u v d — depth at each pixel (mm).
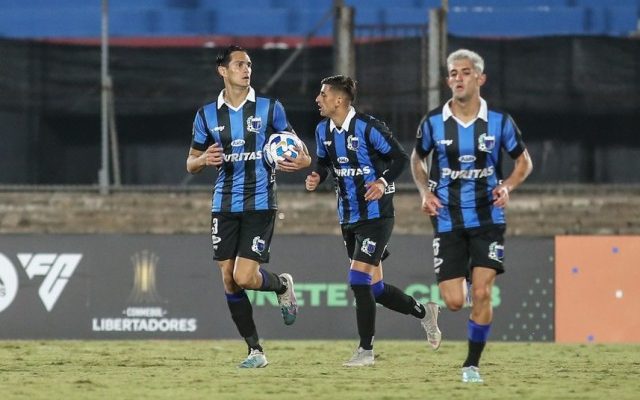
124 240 37938
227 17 48781
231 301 27656
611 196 45781
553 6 48719
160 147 46031
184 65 46062
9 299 37844
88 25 48875
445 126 23719
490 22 48312
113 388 23453
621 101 45406
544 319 37438
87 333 37719
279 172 45906
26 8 49594
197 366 28609
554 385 24438
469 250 24031
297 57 45656
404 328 37531
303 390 23047
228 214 26703
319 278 37688
